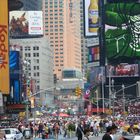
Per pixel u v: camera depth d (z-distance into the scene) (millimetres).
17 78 165625
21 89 169250
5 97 128000
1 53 99375
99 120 111250
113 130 22328
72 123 89812
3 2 100438
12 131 67125
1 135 53062
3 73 100000
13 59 167125
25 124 97000
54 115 181375
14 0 123562
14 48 178375
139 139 23578
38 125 94750
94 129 89812
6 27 99938
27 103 114750
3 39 99500
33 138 84875
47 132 83312
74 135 87625
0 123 101062
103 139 22203
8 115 145000
